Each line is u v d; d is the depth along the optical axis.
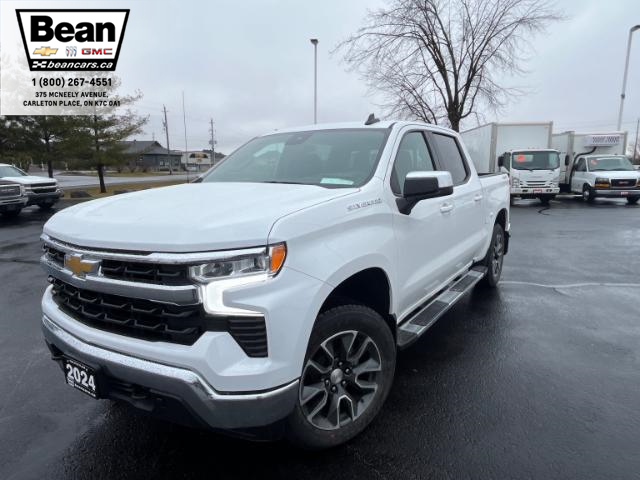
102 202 2.67
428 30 21.03
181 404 1.96
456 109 21.59
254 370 1.94
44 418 2.96
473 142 20.77
